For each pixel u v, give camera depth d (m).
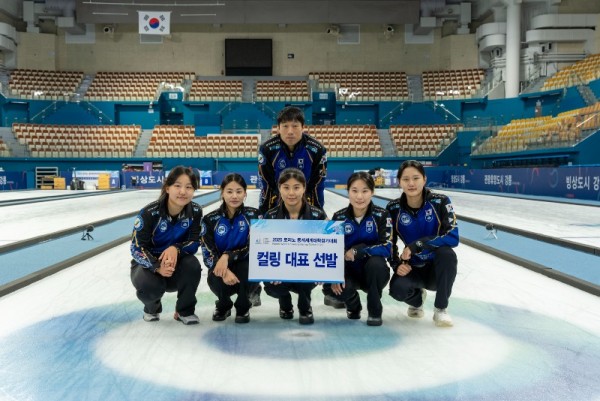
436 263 3.28
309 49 30.72
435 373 2.50
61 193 20.14
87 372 2.52
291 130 3.74
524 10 27.20
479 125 26.33
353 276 3.47
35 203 14.23
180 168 3.24
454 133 26.86
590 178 13.98
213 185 25.34
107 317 3.52
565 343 2.94
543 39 26.30
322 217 3.46
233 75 30.59
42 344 2.94
